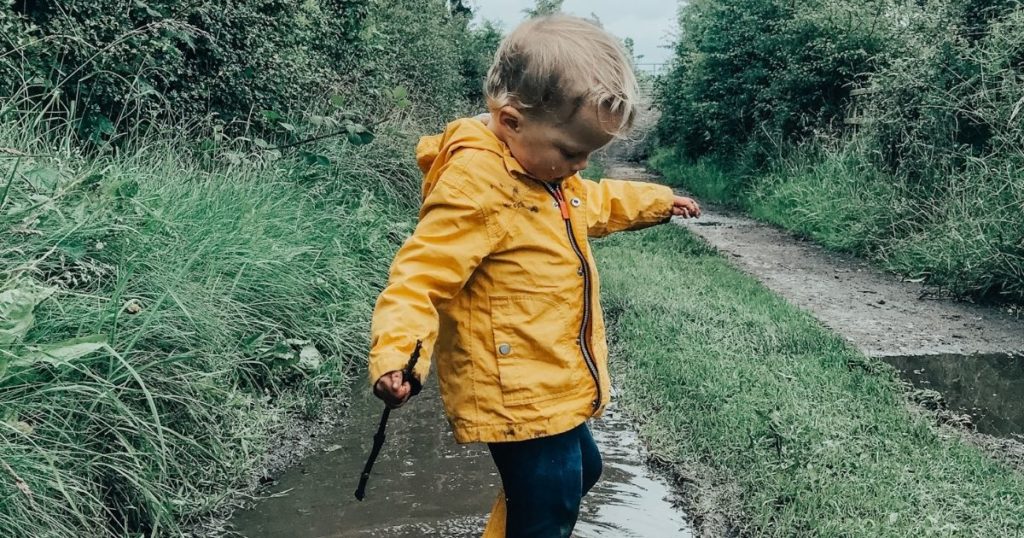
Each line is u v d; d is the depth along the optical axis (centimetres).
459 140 222
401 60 1202
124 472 274
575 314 225
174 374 334
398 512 313
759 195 1327
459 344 221
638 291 637
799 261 874
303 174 637
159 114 597
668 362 462
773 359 471
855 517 289
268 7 715
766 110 1522
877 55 1119
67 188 341
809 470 317
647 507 317
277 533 297
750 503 306
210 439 334
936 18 899
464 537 294
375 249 626
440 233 211
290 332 448
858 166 1024
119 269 348
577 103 203
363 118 827
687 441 367
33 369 282
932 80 873
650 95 2770
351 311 513
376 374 194
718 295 640
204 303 376
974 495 312
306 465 357
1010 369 501
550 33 208
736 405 388
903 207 866
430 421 410
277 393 411
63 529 252
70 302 320
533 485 218
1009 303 677
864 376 450
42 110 478
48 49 493
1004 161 725
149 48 543
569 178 235
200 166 565
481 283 219
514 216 216
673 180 1919
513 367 217
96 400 277
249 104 668
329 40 862
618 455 365
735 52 1602
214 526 302
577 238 228
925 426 378
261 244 466
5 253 310
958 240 720
